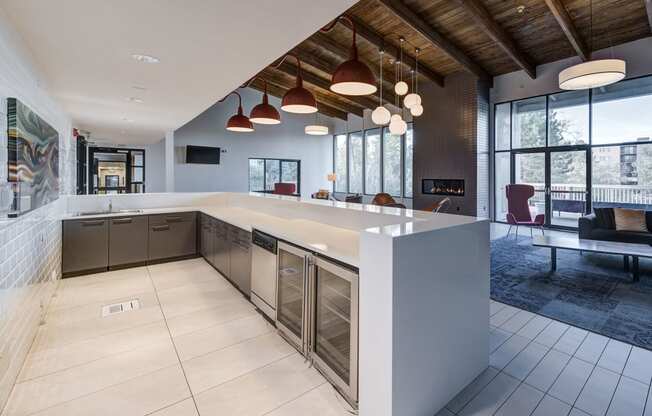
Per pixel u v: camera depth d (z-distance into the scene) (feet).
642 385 6.35
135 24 6.59
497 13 17.51
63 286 11.91
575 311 9.84
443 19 18.58
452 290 5.91
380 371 5.06
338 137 41.70
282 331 8.23
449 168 26.16
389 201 20.45
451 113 25.91
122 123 17.38
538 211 24.47
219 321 9.19
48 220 9.97
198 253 16.10
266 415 5.60
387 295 4.90
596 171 21.63
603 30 18.33
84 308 10.00
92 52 7.97
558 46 20.70
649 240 14.83
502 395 6.12
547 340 8.12
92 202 15.07
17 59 6.84
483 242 6.64
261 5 5.92
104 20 6.41
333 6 6.00
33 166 7.59
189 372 6.80
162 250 15.08
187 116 15.48
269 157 38.11
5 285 5.91
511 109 25.43
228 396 6.07
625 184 20.49
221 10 6.08
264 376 6.69
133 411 5.65
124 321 9.13
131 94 11.71
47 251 9.88
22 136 6.63
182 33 7.00
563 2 16.03
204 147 33.78
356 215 8.62
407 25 19.31
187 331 8.58
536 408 5.76
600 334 8.41
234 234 11.53
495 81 25.63
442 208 26.21
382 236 4.96
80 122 17.12
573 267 14.57
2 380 5.73
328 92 31.68
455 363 6.07
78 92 11.31
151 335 8.35
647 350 7.63
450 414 5.65
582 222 16.63
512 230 23.68
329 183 42.14
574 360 7.24
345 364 6.45
